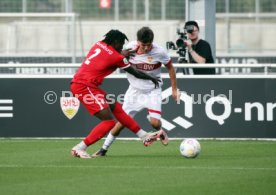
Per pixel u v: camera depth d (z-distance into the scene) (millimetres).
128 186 22734
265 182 23500
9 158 28984
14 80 35812
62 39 57344
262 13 61719
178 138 35500
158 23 54000
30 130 35906
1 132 35969
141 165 27078
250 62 56312
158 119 30750
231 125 35312
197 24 36281
